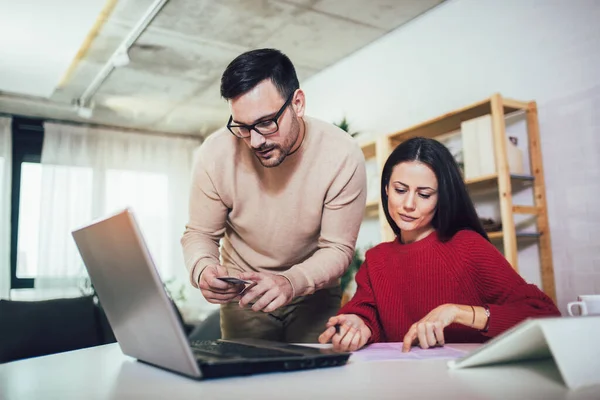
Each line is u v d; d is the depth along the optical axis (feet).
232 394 1.85
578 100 7.69
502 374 2.11
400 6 10.19
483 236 4.07
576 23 7.73
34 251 16.03
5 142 15.89
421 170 3.95
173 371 2.38
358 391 1.86
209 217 5.09
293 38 11.53
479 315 3.07
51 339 7.06
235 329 5.46
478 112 8.55
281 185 4.86
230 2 9.85
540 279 8.09
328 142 4.82
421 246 4.07
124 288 2.35
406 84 10.88
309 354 2.45
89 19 9.24
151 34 11.09
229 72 4.06
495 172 7.89
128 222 2.08
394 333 4.06
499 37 8.92
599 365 1.92
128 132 18.06
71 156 16.85
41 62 11.14
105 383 2.19
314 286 4.23
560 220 7.88
